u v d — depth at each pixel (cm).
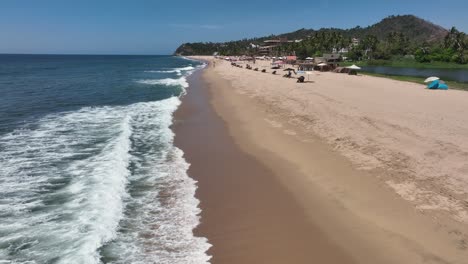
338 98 2709
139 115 2431
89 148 1596
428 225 902
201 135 1900
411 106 2333
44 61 14400
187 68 9619
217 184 1238
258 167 1399
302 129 1888
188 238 894
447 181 1123
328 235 899
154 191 1172
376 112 2127
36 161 1414
